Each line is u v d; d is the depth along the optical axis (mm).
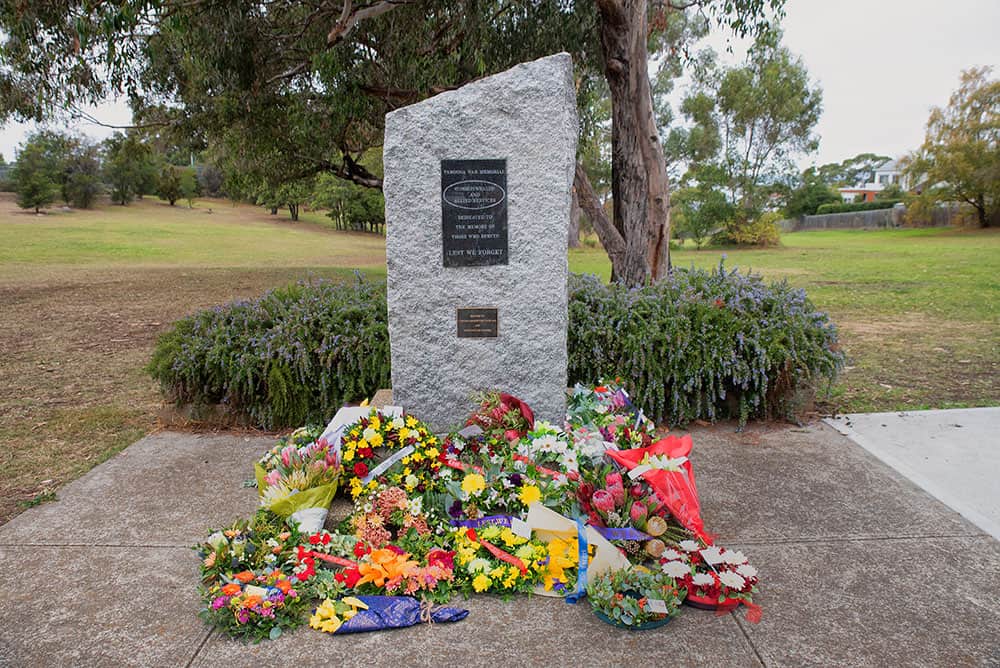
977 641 2512
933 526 3412
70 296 13516
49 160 42312
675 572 2785
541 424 3779
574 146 3955
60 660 2434
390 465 3520
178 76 11430
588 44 9438
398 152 3908
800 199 55188
